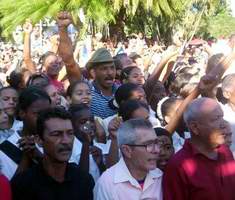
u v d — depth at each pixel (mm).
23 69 7316
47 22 24703
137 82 6793
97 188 3986
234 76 5398
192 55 14250
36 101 4562
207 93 4797
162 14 25719
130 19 25969
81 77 6500
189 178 3982
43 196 3809
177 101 5617
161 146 4422
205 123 4012
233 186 4059
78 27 24438
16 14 25094
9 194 3738
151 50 14281
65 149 3846
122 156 4008
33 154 4039
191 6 23375
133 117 4691
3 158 4316
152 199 4000
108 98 6258
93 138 4996
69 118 3898
